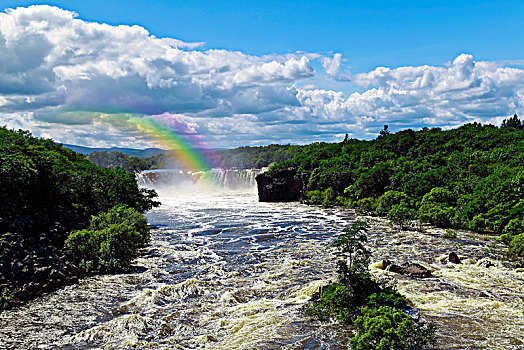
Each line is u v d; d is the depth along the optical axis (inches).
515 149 4212.6
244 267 1700.3
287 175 5012.3
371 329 872.9
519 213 2274.9
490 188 2733.8
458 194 3097.9
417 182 3523.6
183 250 2043.6
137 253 1955.0
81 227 1955.0
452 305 1197.7
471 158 4416.8
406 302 1210.0
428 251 1925.4
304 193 4773.6
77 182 2410.2
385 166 4279.0
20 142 2031.3
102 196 2573.8
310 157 5748.0
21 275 1302.9
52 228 1739.7
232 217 3388.3
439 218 2645.2
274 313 1168.8
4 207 1561.3
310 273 1582.2
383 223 2859.3
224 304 1258.6
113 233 1681.8
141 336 1033.5
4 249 1322.6
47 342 999.0
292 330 1047.6
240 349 952.9
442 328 1031.0
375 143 6087.6
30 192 1819.6
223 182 6668.3
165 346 974.4
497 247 1984.5
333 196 4431.6
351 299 1131.9
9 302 1205.7
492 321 1080.2
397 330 856.3
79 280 1486.2
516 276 1486.2
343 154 5782.5
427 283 1408.7
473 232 2421.3
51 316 1155.3
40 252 1473.9
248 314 1168.8
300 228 2778.1
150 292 1325.0
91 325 1098.7
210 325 1096.2
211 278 1540.4
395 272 1541.6
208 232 2625.5
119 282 1477.6
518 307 1184.2
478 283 1408.7
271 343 978.7
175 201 4857.3
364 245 2094.0
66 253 1605.6
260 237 2438.5
